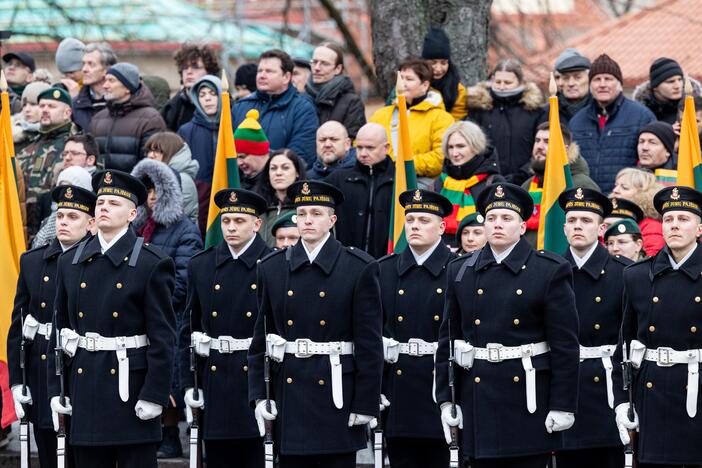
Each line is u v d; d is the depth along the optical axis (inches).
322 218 789.9
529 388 739.4
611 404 817.5
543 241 916.0
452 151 965.8
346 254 794.2
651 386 757.3
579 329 824.3
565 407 732.7
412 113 1030.4
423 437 836.0
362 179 978.7
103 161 1052.5
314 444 772.6
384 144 979.3
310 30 2374.5
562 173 914.7
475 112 1066.7
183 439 1000.9
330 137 1005.8
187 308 869.8
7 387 975.0
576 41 2413.9
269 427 781.3
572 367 736.3
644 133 990.4
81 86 1222.9
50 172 1045.8
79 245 825.5
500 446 740.0
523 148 1046.4
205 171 1075.9
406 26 1202.0
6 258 988.6
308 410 776.3
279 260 804.6
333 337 783.7
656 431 754.2
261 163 997.8
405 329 844.6
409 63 1026.1
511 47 2164.1
